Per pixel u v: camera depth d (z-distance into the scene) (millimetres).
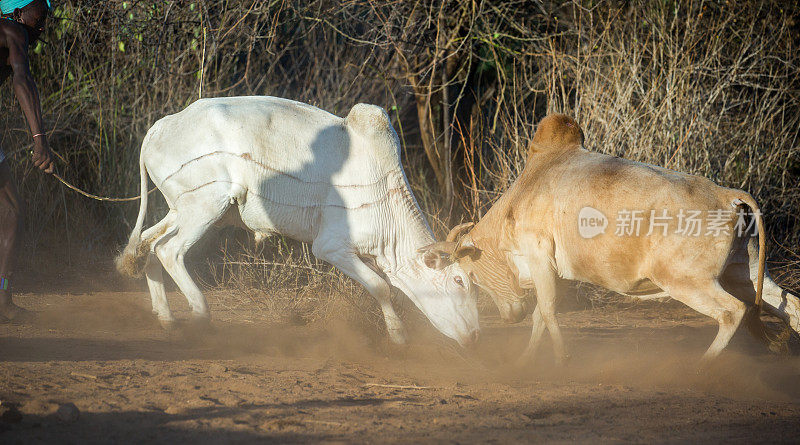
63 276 29688
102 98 34906
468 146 38000
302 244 28547
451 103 39406
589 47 32031
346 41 40000
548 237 18609
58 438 11625
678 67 32094
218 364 16859
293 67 40406
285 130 19922
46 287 27922
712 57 32062
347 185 20078
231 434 12023
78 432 11938
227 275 30469
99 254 32406
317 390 15109
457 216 33594
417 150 42219
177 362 17016
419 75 37969
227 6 33656
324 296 25219
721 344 16594
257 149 19609
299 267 26984
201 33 34031
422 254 20297
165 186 20219
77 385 14523
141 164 20922
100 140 34062
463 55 38125
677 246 16812
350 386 15625
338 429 12406
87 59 35344
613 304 28359
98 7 33938
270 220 20234
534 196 18875
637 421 13375
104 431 12008
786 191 34062
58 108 34469
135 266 20875
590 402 14719
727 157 32375
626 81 30703
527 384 16500
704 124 30875
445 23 37219
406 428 12586
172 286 29172
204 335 20125
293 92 40250
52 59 35531
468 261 20984
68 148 35000
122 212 33594
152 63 35062
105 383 14797
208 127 19734
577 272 18562
